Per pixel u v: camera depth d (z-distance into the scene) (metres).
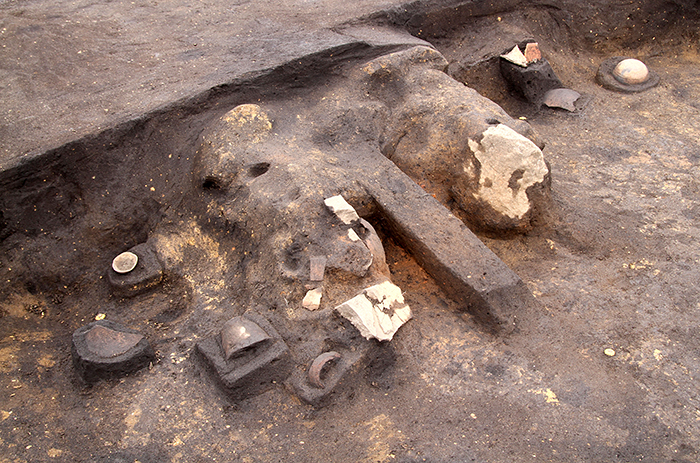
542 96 6.17
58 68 4.71
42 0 5.81
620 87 6.40
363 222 3.68
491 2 6.27
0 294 3.67
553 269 4.15
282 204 3.54
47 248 3.79
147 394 3.17
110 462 2.86
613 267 4.14
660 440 2.95
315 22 5.46
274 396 3.15
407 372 3.31
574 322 3.67
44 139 3.85
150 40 5.18
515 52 6.03
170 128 4.15
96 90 4.43
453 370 3.34
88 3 5.82
